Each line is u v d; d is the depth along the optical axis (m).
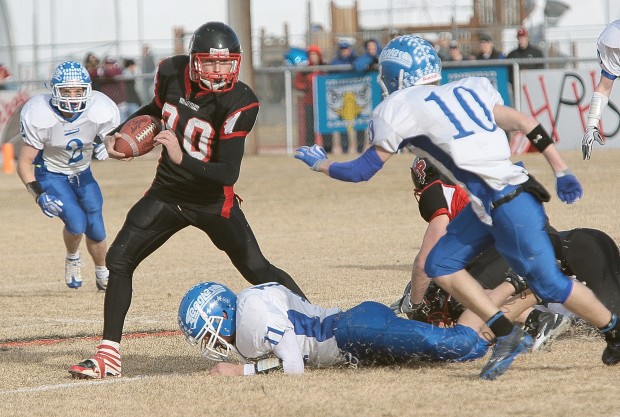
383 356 19.39
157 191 20.88
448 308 21.36
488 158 17.27
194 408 17.02
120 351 22.62
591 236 20.47
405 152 85.06
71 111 30.53
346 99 78.81
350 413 16.17
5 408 17.59
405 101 17.67
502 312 17.91
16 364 21.75
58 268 38.25
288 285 21.44
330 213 50.53
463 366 19.45
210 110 20.31
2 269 38.28
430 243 21.00
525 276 17.84
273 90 89.06
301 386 18.02
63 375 20.48
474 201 17.50
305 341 19.47
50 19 99.69
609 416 15.52
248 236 21.30
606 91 27.55
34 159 31.56
